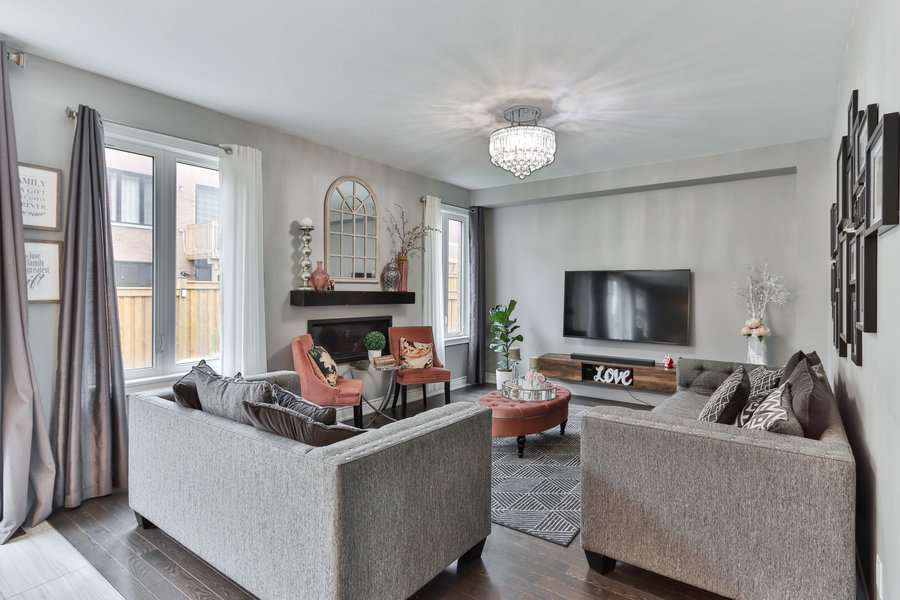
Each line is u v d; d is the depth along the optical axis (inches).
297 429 71.0
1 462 100.2
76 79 116.3
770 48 104.3
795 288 179.8
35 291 109.6
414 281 219.3
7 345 101.5
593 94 129.3
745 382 92.4
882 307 62.4
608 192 216.4
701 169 187.9
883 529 62.1
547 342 242.8
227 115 146.8
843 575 63.5
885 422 60.7
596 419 83.6
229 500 76.4
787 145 171.2
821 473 64.5
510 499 117.3
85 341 116.0
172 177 137.5
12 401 101.3
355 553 63.9
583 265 231.0
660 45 103.7
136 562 88.1
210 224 147.2
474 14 92.4
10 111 102.4
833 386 135.2
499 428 140.9
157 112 130.6
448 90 127.6
